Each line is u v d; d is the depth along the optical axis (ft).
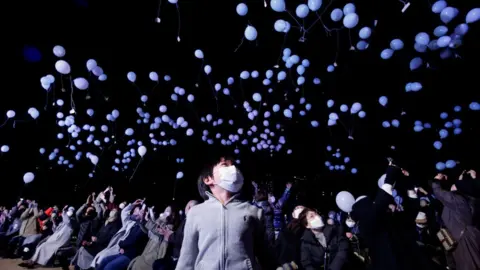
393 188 9.96
